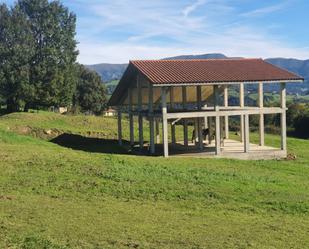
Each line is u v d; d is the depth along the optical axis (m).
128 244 12.30
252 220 15.49
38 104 57.19
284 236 13.63
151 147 32.69
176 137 44.31
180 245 12.40
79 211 15.54
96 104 84.25
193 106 41.41
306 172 26.84
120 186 19.52
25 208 15.49
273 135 50.88
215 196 18.72
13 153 25.69
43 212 15.11
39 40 56.66
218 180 21.52
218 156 31.59
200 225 14.50
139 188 19.33
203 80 30.58
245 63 35.22
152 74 31.25
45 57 55.56
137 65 33.22
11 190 18.23
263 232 13.98
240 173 24.06
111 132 45.31
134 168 22.98
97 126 48.69
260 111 32.91
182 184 20.30
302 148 39.28
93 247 11.98
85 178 20.56
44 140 40.78
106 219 14.68
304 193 20.06
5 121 45.28
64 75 56.53
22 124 43.91
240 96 36.25
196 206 17.20
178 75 31.30
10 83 54.25
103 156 26.50
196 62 34.75
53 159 24.17
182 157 30.19
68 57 56.72
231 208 17.17
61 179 20.27
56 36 56.50
